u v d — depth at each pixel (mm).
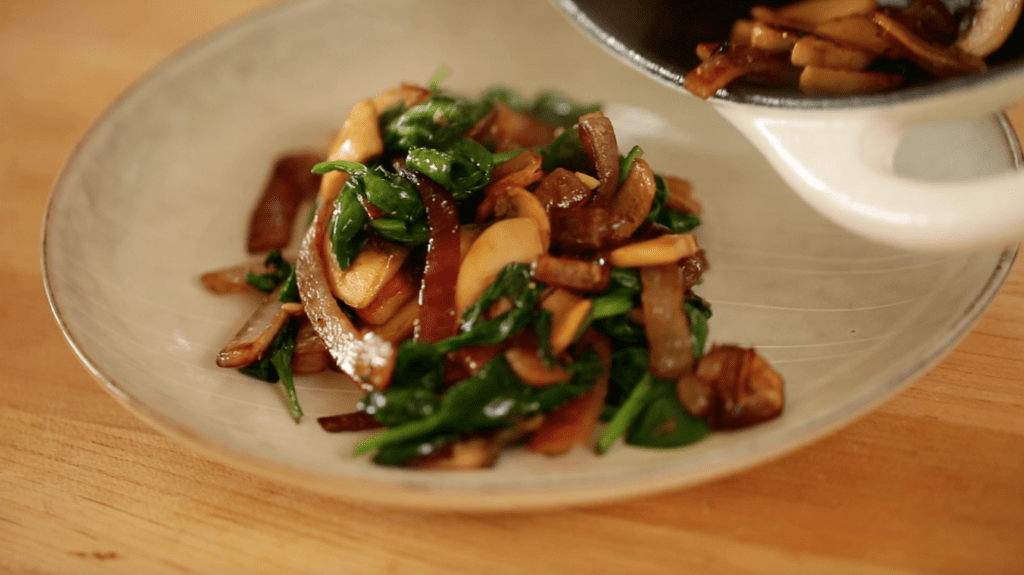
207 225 478
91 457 404
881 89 393
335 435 388
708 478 350
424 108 432
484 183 415
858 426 388
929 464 377
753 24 427
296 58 524
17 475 401
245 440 362
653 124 497
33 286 474
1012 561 354
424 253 418
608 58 513
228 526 380
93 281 430
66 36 628
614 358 396
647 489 344
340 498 382
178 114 499
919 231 346
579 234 401
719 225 454
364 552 371
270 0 651
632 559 362
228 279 449
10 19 654
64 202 443
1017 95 366
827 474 377
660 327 389
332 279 416
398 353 387
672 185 450
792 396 378
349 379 412
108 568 373
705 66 406
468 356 389
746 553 361
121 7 660
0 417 422
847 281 416
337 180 430
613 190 413
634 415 377
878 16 398
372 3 529
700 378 375
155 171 484
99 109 567
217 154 501
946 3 411
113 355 396
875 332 391
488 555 367
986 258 384
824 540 362
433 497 342
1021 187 337
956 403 393
